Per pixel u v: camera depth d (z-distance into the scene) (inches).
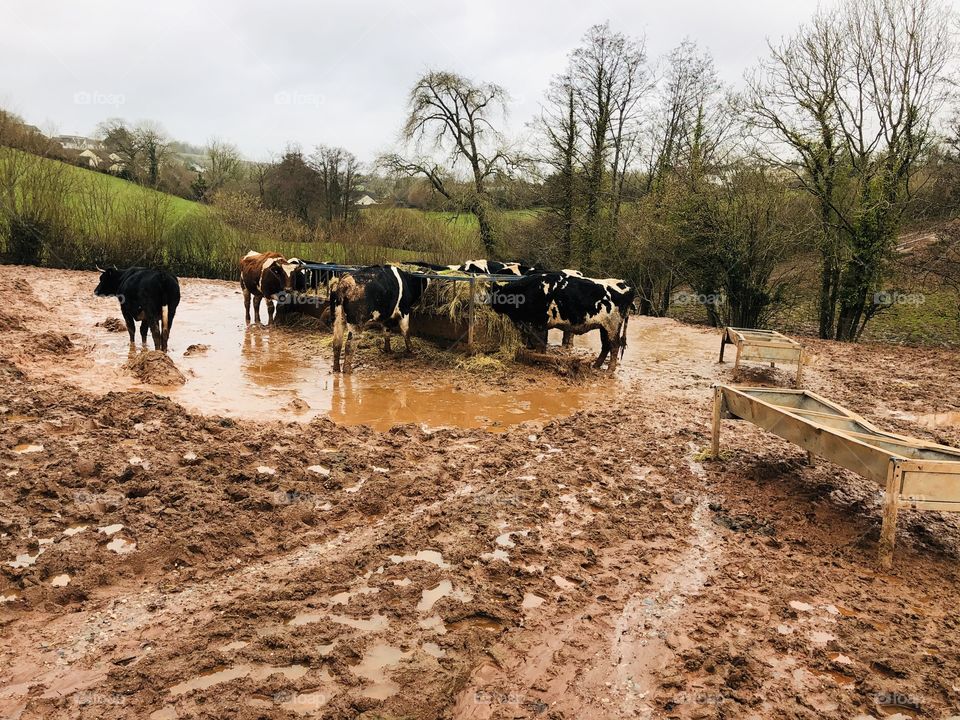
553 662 143.0
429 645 146.0
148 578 167.9
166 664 134.8
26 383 306.8
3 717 118.7
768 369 467.8
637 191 982.4
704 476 254.2
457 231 986.1
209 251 850.1
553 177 988.6
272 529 194.9
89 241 776.9
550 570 180.2
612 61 940.6
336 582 169.0
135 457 231.6
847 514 225.3
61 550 171.9
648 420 324.8
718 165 802.2
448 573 174.7
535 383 386.3
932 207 708.0
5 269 689.6
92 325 475.8
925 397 404.8
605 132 971.9
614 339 430.9
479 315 421.1
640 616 161.5
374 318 382.3
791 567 187.6
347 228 923.4
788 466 266.2
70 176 808.3
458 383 373.4
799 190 730.8
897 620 163.8
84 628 146.8
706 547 198.5
